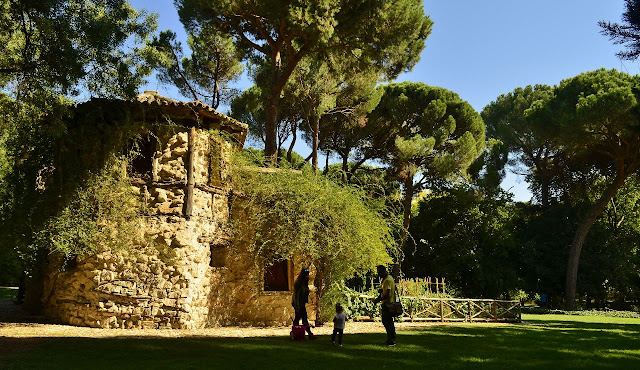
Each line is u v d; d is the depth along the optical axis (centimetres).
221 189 1374
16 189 1254
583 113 2623
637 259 3316
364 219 1453
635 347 1026
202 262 1277
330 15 1698
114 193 1194
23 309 1384
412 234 3359
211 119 1328
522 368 742
